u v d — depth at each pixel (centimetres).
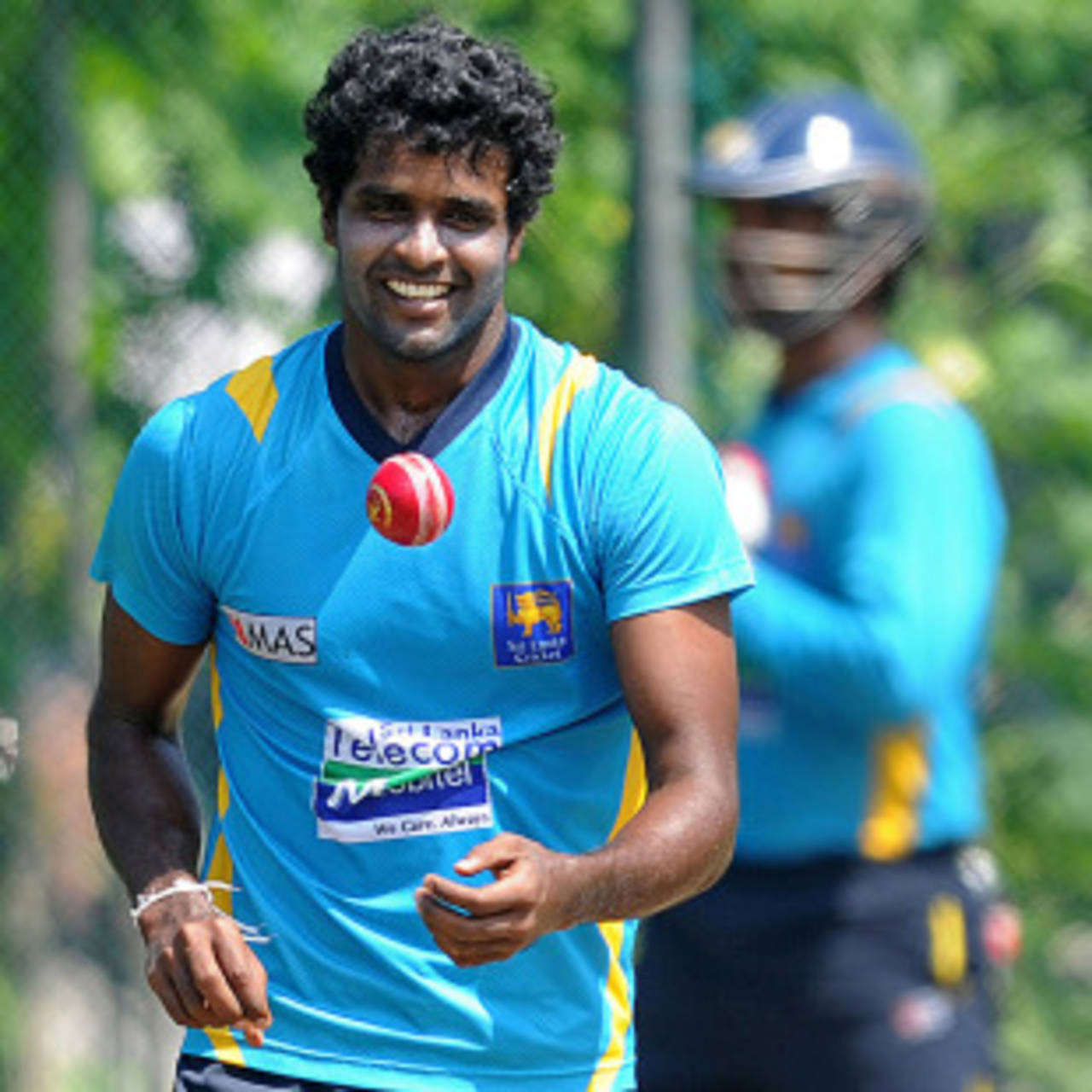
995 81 2284
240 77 2175
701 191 1434
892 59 2203
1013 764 2077
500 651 976
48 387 2036
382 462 973
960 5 2258
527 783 988
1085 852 2061
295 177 2188
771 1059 1428
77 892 1930
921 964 1401
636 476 962
